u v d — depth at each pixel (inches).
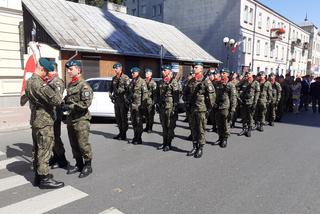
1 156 245.8
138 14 1657.2
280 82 478.6
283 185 196.4
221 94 291.0
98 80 413.4
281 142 323.3
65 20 673.6
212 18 1256.2
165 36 949.2
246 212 157.8
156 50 778.8
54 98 172.6
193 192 180.7
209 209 159.8
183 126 406.6
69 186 185.3
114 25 802.8
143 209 157.6
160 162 237.6
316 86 608.1
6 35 501.0
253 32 1290.6
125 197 171.5
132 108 287.6
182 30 1363.2
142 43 780.0
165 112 267.1
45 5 692.1
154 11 1571.1
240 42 1142.3
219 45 1239.5
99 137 320.8
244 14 1209.4
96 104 398.0
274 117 435.5
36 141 180.2
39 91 169.9
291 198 176.7
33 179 196.2
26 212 152.5
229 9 1202.0
